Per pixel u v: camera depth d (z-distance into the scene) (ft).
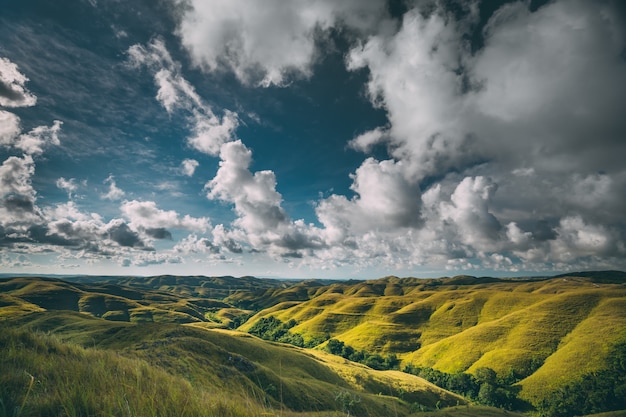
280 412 14.07
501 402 354.74
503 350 458.91
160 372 23.21
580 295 564.71
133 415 10.57
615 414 299.17
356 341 614.34
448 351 509.76
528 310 564.71
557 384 363.15
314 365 309.01
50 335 29.35
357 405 182.70
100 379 15.11
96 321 347.97
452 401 327.26
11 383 13.44
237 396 15.23
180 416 11.30
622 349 384.06
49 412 10.94
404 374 384.68
